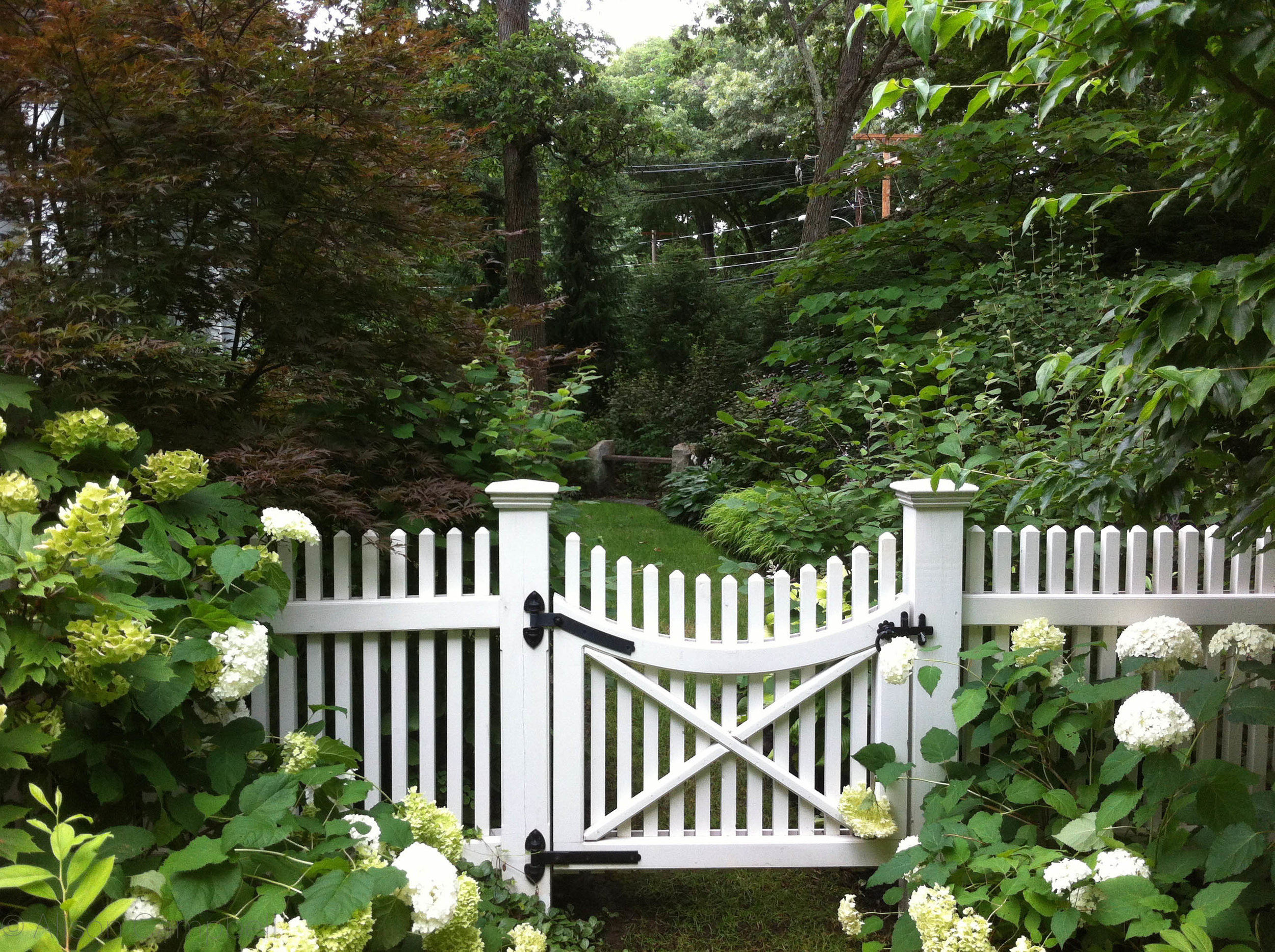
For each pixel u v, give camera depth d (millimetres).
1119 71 1947
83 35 2400
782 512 3840
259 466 2512
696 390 13828
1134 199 6816
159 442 2719
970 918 2172
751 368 12781
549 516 3441
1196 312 1892
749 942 2775
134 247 2623
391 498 2914
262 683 2443
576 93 13766
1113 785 2564
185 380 2652
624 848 2840
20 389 2186
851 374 6121
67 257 2639
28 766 1749
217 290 2824
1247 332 1832
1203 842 2230
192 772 2201
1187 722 2115
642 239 33844
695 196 32344
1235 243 6719
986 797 2623
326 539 3135
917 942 2375
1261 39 1689
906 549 2906
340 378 2844
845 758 3254
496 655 3453
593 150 14406
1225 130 2316
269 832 1825
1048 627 2641
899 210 7789
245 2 2789
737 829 3428
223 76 2656
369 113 2764
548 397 3859
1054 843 2562
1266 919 2104
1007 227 5605
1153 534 3383
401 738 2816
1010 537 2873
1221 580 2863
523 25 13773
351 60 2746
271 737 2742
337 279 2969
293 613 2709
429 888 1969
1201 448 2266
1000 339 4609
